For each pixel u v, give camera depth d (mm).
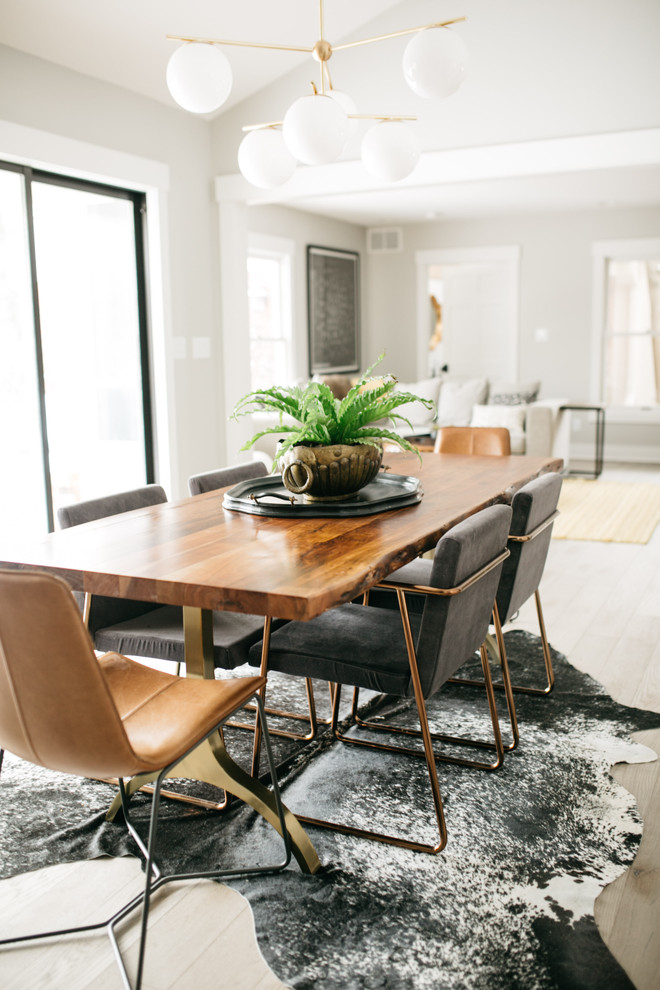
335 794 2211
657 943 1628
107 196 4535
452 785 2250
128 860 1933
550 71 4391
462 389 7844
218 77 2303
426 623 1865
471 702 2795
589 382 8758
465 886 1813
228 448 5461
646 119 4262
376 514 2299
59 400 4656
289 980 1543
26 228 3939
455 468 3105
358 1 4504
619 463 8594
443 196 7332
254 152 2492
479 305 9258
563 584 4168
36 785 2297
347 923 1697
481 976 1545
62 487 4785
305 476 2328
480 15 4488
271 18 4328
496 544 2055
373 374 9703
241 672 3152
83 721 1412
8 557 1907
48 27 3641
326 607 1587
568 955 1595
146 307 4855
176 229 4887
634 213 8281
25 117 3777
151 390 4934
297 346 8188
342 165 4863
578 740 2498
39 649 1379
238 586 1629
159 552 1934
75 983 1544
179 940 1657
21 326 4000
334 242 8773
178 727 1593
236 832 2037
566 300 8719
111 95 4289
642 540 5078
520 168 4516
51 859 1938
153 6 3812
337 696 2590
